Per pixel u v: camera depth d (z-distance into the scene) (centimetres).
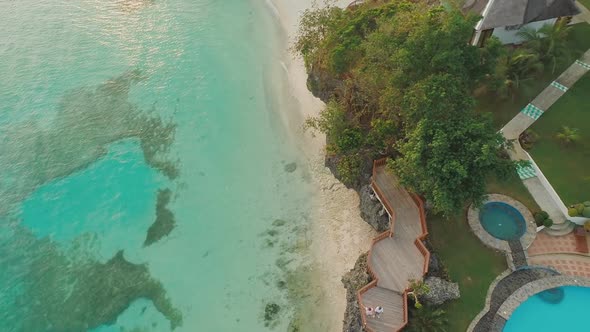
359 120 3766
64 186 4147
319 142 4197
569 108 3750
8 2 6156
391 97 3109
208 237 3678
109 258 3625
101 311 3338
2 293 3494
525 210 3259
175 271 3497
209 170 4138
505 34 3997
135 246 3684
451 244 3181
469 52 3241
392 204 3359
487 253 3125
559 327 2844
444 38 3072
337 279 3328
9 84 5072
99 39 5547
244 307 3262
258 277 3403
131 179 4147
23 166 4328
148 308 3319
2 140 4547
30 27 5744
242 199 3894
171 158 4272
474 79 3416
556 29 3762
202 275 3453
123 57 5306
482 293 2966
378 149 3525
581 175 3369
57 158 4372
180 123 4556
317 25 4234
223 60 5153
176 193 4003
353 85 3797
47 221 3916
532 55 3644
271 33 5384
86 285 3484
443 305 2936
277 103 4625
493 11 3803
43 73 5178
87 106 4803
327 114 3669
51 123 4675
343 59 3722
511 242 3133
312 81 4469
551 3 3881
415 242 3148
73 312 3356
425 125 2833
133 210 3925
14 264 3656
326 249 3497
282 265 3450
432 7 3612
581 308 2895
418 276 3016
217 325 3194
